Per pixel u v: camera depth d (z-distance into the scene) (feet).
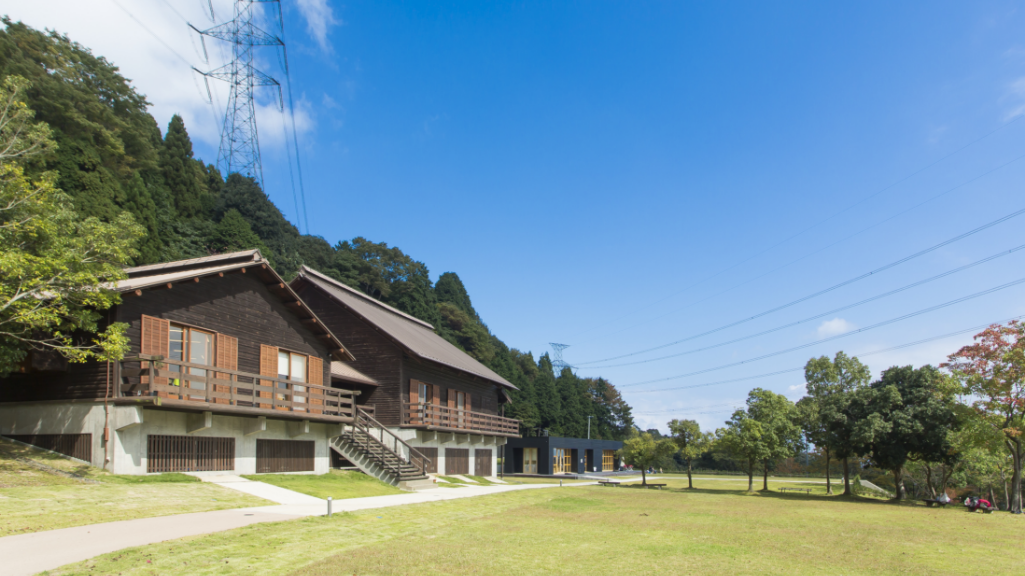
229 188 213.87
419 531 43.27
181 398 57.00
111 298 50.37
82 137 154.20
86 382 55.16
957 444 104.42
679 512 71.31
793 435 131.85
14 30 161.17
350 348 106.52
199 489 52.95
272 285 74.95
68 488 44.52
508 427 141.49
